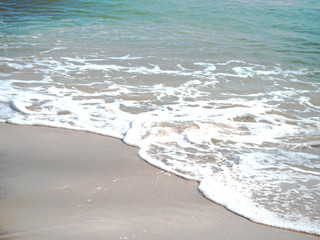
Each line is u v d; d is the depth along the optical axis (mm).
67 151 3834
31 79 6125
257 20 11844
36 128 4414
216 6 13438
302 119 4957
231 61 7723
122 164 3594
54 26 10359
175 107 5180
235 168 3582
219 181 3320
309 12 13234
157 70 6887
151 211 2773
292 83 6484
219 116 4898
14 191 2969
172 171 3488
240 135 4391
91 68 6832
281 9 13484
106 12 12281
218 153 3902
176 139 4203
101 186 3146
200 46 8844
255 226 2662
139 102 5328
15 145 3926
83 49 8172
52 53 7746
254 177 3418
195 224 2611
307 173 3533
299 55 8383
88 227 2436
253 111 5137
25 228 2381
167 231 2467
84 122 4609
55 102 5203
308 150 4051
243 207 2912
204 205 2932
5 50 7828
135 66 7078
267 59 7984
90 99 5379
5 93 5449
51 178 3238
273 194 3131
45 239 2215
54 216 2596
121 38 9297
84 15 11859
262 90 6074
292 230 2645
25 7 12758
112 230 2414
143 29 10367
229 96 5723
